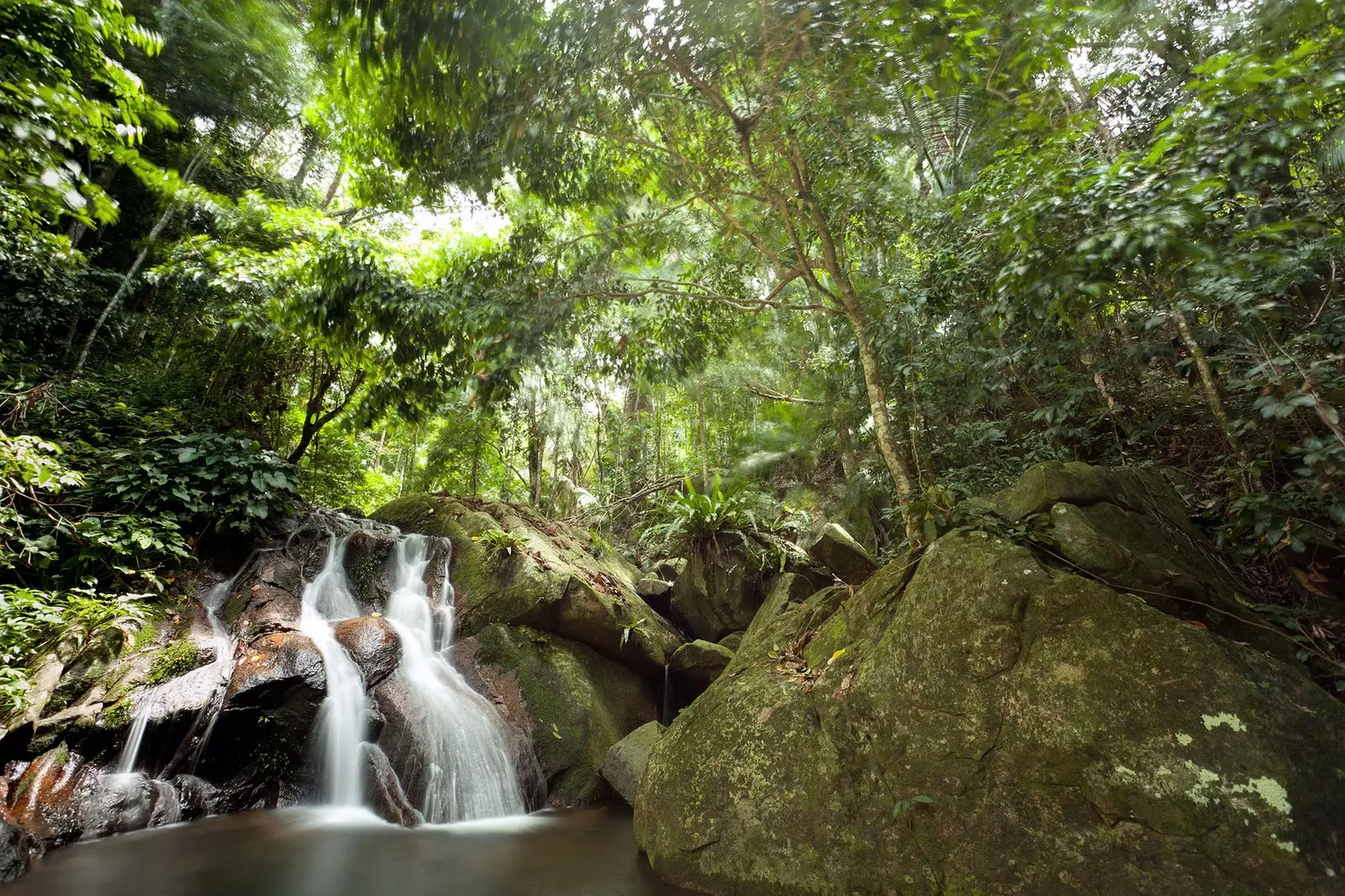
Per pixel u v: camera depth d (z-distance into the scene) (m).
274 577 6.20
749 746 3.51
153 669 4.71
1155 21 3.81
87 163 8.64
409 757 4.86
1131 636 2.85
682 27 3.92
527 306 5.09
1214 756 2.53
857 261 6.96
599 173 5.67
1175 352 4.41
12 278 7.29
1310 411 3.67
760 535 7.54
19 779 3.87
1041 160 3.84
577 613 6.45
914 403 6.38
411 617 6.48
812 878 3.01
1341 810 2.38
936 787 2.93
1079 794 2.67
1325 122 3.03
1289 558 3.88
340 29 4.18
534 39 3.96
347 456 11.52
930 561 3.48
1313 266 3.43
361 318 5.32
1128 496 4.07
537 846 4.05
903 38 3.65
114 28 4.95
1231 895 2.33
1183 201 2.65
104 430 6.84
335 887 3.37
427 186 5.36
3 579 5.26
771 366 9.16
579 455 13.45
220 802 4.54
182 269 8.20
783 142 5.00
